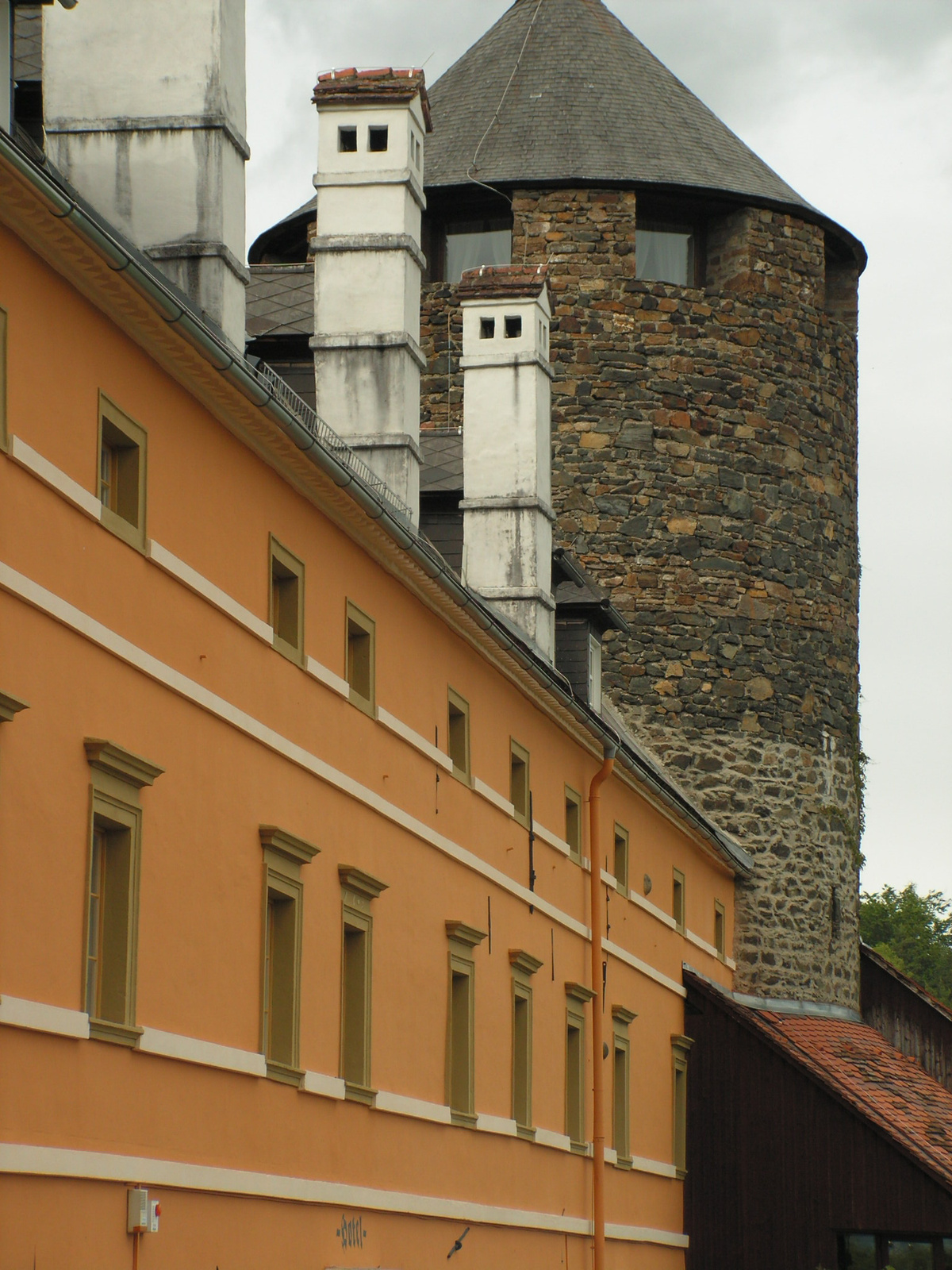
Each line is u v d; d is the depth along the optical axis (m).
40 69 41.41
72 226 26.27
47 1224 25.69
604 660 69.44
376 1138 37.59
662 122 72.19
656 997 60.12
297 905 34.59
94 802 27.67
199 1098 30.30
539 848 50.16
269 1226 32.47
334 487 35.84
